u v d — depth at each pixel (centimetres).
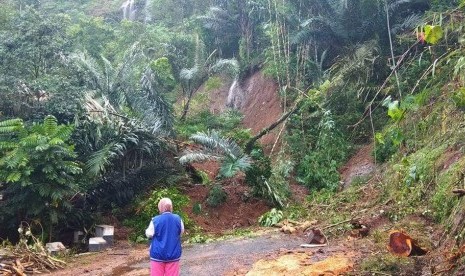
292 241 863
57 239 1023
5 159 924
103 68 1630
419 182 870
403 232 646
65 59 1255
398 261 600
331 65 1633
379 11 1384
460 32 752
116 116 1265
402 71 1250
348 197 1063
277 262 703
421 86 1124
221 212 1176
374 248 695
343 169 1286
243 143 1477
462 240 581
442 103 924
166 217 596
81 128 1158
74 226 1070
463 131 858
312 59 1667
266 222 1082
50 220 988
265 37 2034
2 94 1093
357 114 1368
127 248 977
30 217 984
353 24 1483
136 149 1214
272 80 1919
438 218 742
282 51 1777
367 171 1184
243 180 1290
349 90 1391
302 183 1306
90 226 1072
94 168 1059
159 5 2886
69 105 1131
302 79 1647
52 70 1208
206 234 1045
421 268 579
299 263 686
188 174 1323
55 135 962
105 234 1000
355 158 1301
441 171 827
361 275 589
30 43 1174
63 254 906
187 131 1680
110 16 3312
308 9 1634
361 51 1406
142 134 1238
